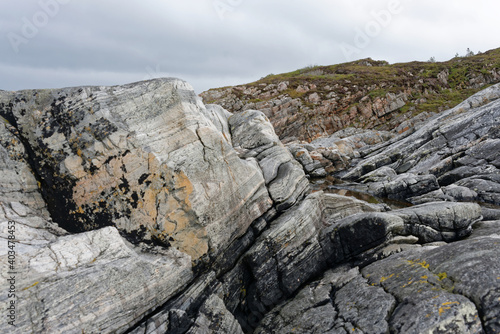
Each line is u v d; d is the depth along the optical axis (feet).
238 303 42.65
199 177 38.63
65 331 25.67
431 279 31.91
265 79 327.47
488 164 87.56
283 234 45.50
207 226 38.40
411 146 115.03
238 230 43.62
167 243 36.58
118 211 36.60
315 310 36.55
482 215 54.03
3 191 32.71
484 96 123.75
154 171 36.01
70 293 26.76
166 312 32.27
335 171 131.34
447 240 48.67
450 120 115.65
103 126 36.11
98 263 29.96
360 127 215.10
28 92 37.06
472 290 28.02
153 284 32.22
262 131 63.77
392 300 31.35
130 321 30.09
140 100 38.42
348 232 46.88
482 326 25.86
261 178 49.75
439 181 92.99
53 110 36.52
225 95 270.05
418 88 245.24
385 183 95.50
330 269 47.14
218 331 34.24
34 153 36.37
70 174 36.32
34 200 35.53
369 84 246.68
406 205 84.64
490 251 32.45
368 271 40.04
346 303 34.91
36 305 25.03
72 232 36.45
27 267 26.35
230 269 42.47
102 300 28.25
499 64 265.34
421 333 26.07
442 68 279.08
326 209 61.46
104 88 37.91
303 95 240.73
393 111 222.48
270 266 44.06
